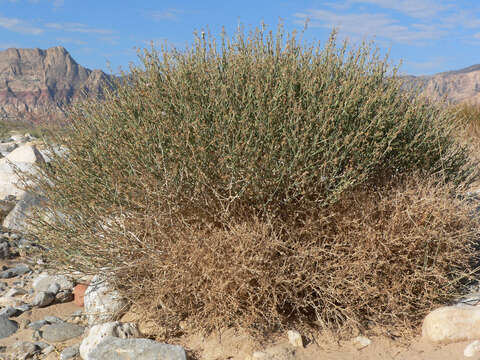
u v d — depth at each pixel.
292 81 3.02
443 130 3.65
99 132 3.38
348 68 3.40
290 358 2.40
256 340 2.54
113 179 2.97
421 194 3.08
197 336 2.66
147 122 3.05
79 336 2.94
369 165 2.96
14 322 3.18
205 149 2.80
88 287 3.28
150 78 3.29
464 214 3.04
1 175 6.27
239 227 2.70
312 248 2.67
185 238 2.79
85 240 3.06
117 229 2.97
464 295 2.80
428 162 3.42
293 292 2.72
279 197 2.85
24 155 7.08
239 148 2.69
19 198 5.96
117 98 3.40
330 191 2.85
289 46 3.37
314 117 2.86
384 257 2.71
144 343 2.45
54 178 3.42
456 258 2.92
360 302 2.70
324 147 2.79
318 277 2.67
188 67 3.25
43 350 2.78
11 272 4.15
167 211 2.87
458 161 3.76
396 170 3.18
